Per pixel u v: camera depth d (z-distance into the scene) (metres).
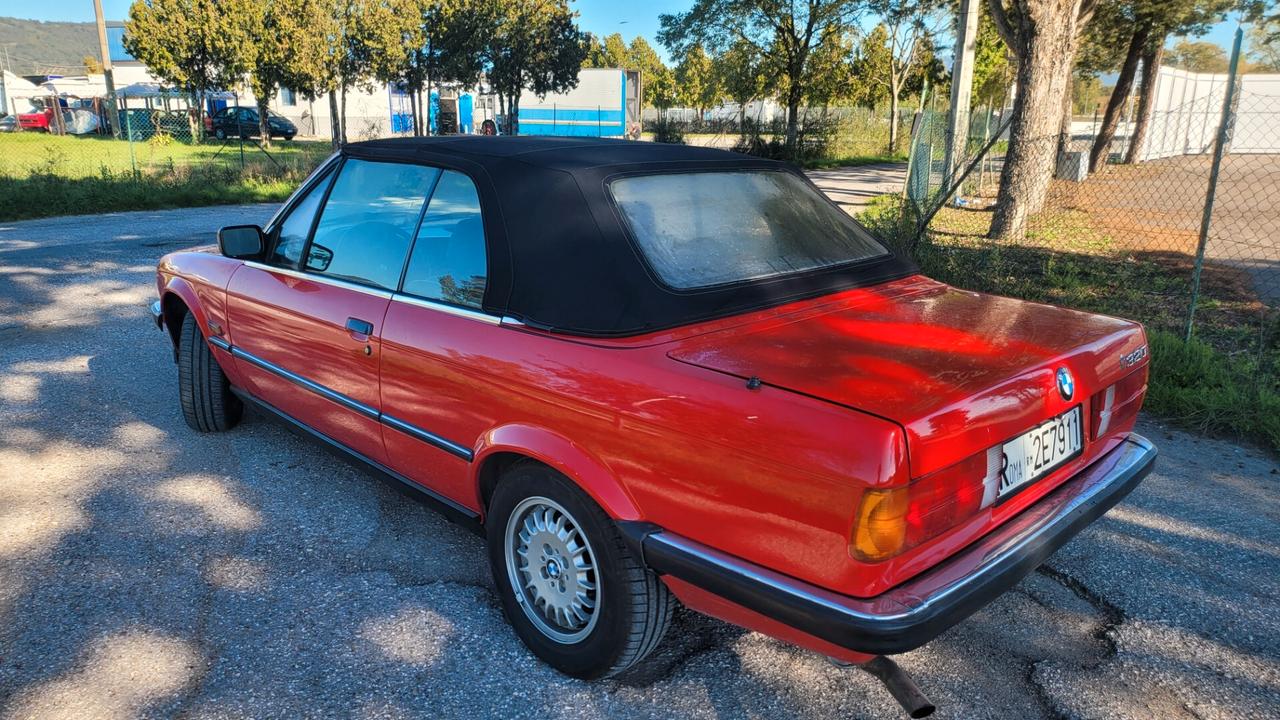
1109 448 2.84
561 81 34.84
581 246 2.63
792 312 2.74
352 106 43.59
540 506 2.72
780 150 30.00
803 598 2.05
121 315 7.41
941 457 2.02
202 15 29.55
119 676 2.67
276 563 3.39
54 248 10.96
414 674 2.72
